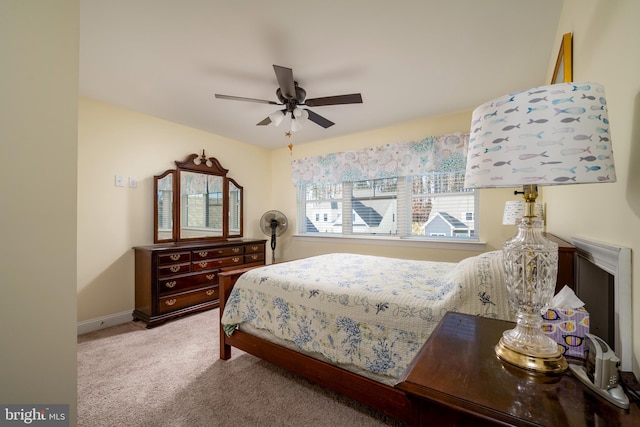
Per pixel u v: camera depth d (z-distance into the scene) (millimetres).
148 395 1726
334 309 1632
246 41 1874
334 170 4125
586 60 1156
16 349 772
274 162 4863
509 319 1228
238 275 2289
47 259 824
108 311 2887
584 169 624
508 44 1913
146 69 2229
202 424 1486
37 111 804
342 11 1604
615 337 806
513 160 680
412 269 2229
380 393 1427
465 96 2744
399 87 2543
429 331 1335
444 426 656
